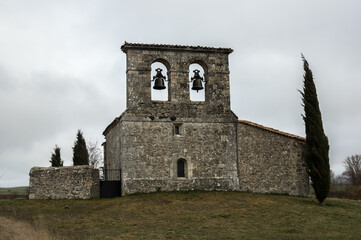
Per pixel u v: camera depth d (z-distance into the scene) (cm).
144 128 3005
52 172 2969
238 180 3088
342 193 5869
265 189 3088
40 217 2439
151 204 2681
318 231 2194
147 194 2900
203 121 3106
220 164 3084
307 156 2881
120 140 3019
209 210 2572
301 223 2344
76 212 2561
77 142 4278
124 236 2064
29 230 2055
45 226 2184
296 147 3123
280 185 3092
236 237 2053
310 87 2923
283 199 2905
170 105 3070
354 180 6856
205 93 3177
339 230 2220
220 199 2811
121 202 2736
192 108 3102
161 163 2997
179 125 3078
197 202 2739
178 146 3041
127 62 3066
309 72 2948
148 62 3073
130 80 3031
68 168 2959
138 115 3008
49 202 2817
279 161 3114
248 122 3156
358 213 2622
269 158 3117
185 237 2055
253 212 2544
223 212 2531
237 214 2495
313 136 2864
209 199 2808
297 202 2836
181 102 3091
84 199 2895
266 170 3106
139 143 2981
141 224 2303
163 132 3031
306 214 2533
